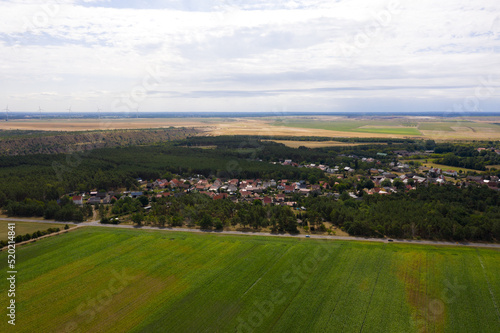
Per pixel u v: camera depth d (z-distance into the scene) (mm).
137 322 52250
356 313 54594
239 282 64188
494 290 61000
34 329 50562
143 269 69750
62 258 74875
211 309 55656
